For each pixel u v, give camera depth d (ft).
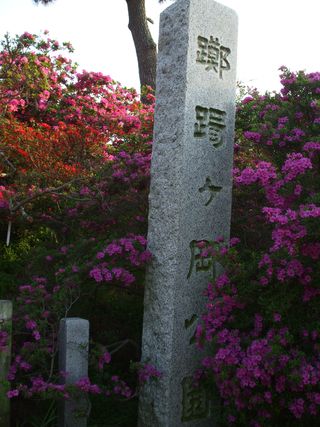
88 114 19.47
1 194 14.66
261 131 10.43
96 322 12.14
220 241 9.31
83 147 17.10
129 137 15.99
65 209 14.87
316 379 7.04
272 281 8.22
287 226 7.64
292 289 8.14
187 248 9.02
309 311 8.20
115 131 18.53
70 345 8.65
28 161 17.03
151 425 8.96
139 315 12.44
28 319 9.16
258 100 12.33
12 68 18.43
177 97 9.05
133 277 10.08
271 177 8.71
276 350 7.34
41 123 20.01
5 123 17.49
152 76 27.76
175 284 8.84
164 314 8.95
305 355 7.61
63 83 21.07
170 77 9.25
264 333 8.48
